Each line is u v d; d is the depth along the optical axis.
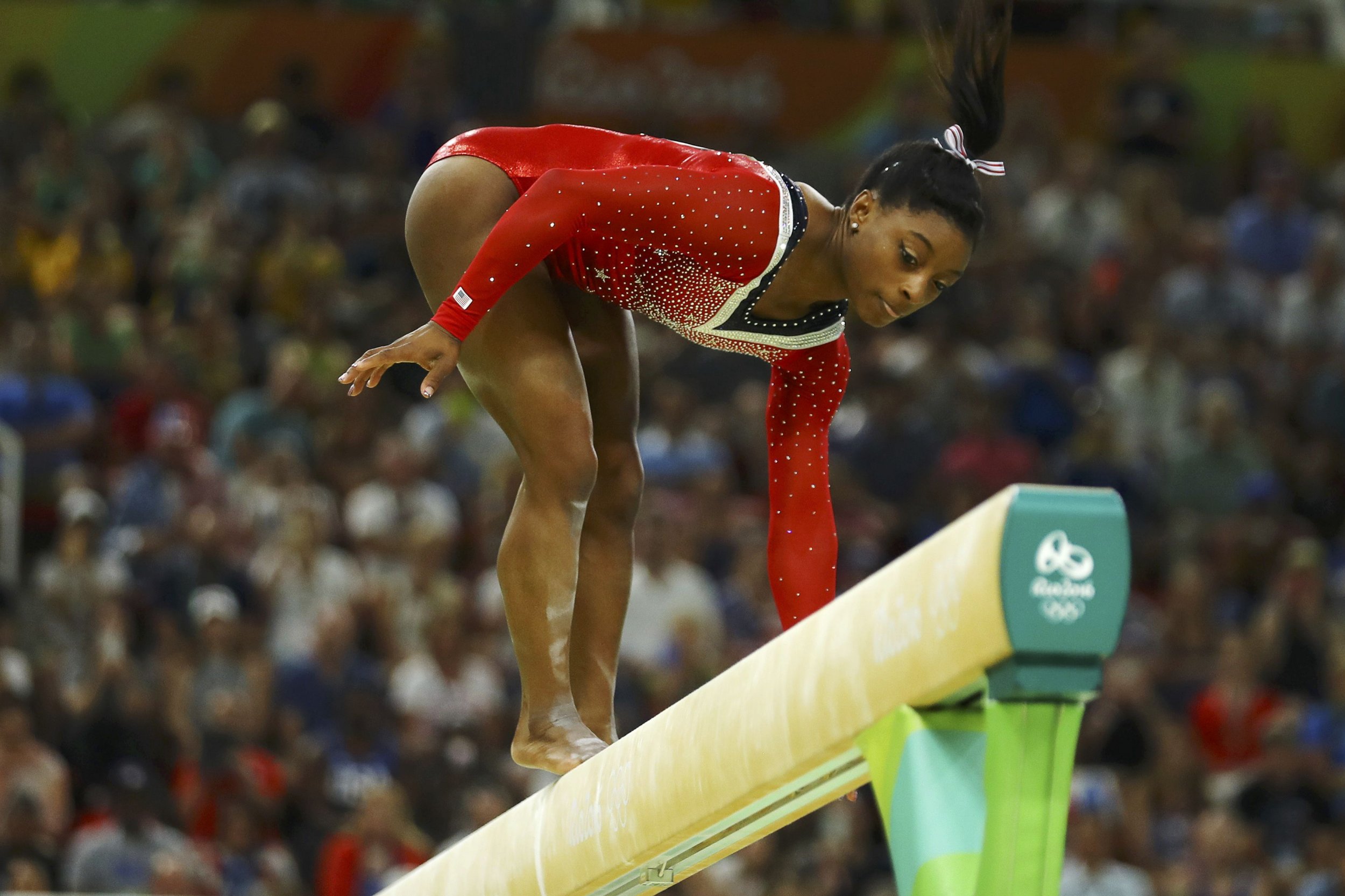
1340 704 33.47
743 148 45.78
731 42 46.00
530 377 10.62
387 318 38.50
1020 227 44.44
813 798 8.02
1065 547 6.03
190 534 30.73
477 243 10.87
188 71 44.06
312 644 29.80
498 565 10.73
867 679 6.77
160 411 34.59
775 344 11.02
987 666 6.22
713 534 34.59
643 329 40.56
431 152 43.22
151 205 40.28
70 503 30.23
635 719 29.09
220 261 38.69
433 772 28.11
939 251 9.87
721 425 37.22
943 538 6.40
